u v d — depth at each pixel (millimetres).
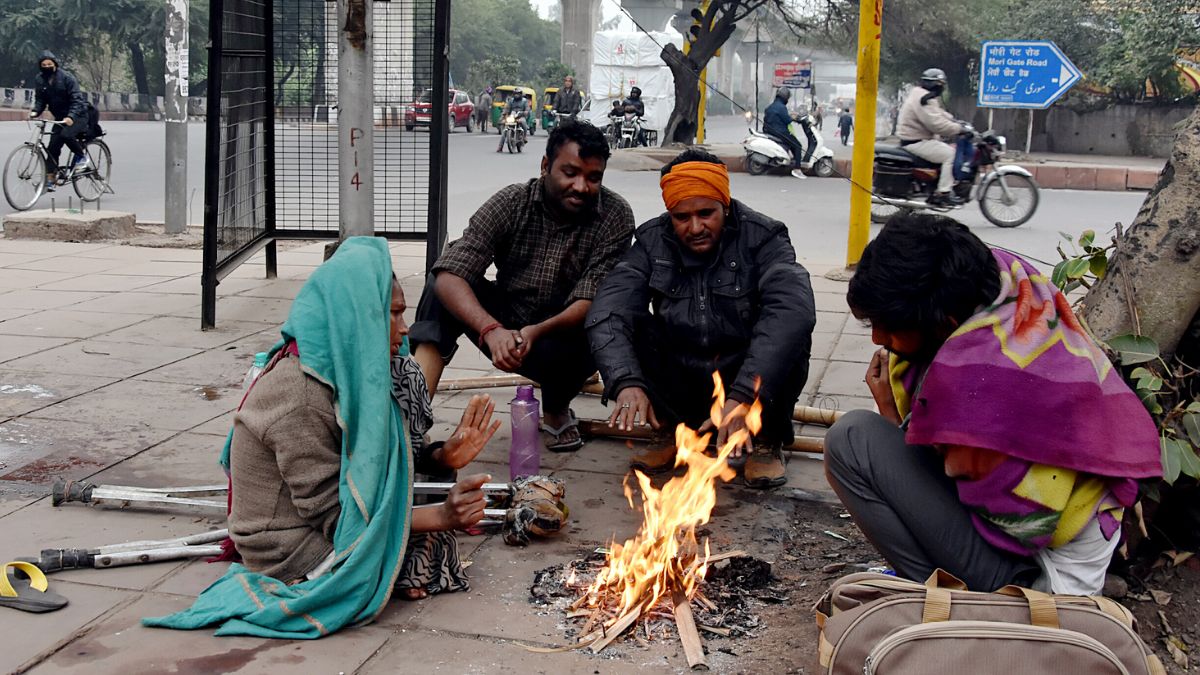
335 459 2848
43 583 3008
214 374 5273
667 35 31125
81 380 5125
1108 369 2432
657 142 31016
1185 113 23531
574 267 4184
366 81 6043
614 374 3592
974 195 12461
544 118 32562
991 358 2359
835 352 5934
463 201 12898
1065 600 2271
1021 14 26375
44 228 9703
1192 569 3053
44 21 48812
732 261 3811
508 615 2959
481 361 5797
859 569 3232
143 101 47781
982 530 2467
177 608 2955
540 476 3691
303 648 2746
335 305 2836
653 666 2707
